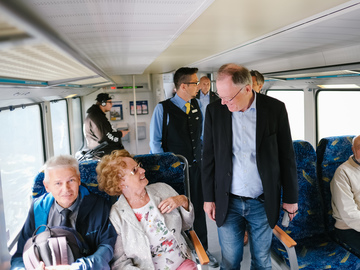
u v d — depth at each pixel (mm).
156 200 2027
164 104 2809
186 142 2818
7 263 1462
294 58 3498
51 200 1863
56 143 4758
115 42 1433
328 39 2268
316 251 2330
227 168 1935
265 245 2061
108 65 2793
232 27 1834
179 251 2027
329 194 2576
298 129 4758
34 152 3594
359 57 2496
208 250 3213
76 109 6102
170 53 2943
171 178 2260
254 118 1867
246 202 1963
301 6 1411
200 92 4609
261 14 1548
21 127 3234
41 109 3738
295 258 2014
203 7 812
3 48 804
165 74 6723
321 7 1438
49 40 843
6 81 1585
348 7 1413
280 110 1878
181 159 2367
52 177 1743
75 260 1686
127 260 1880
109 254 1775
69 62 1480
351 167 2361
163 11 858
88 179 2062
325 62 2959
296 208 1993
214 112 1978
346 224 2379
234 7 1397
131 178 1911
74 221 1845
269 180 1872
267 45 2590
